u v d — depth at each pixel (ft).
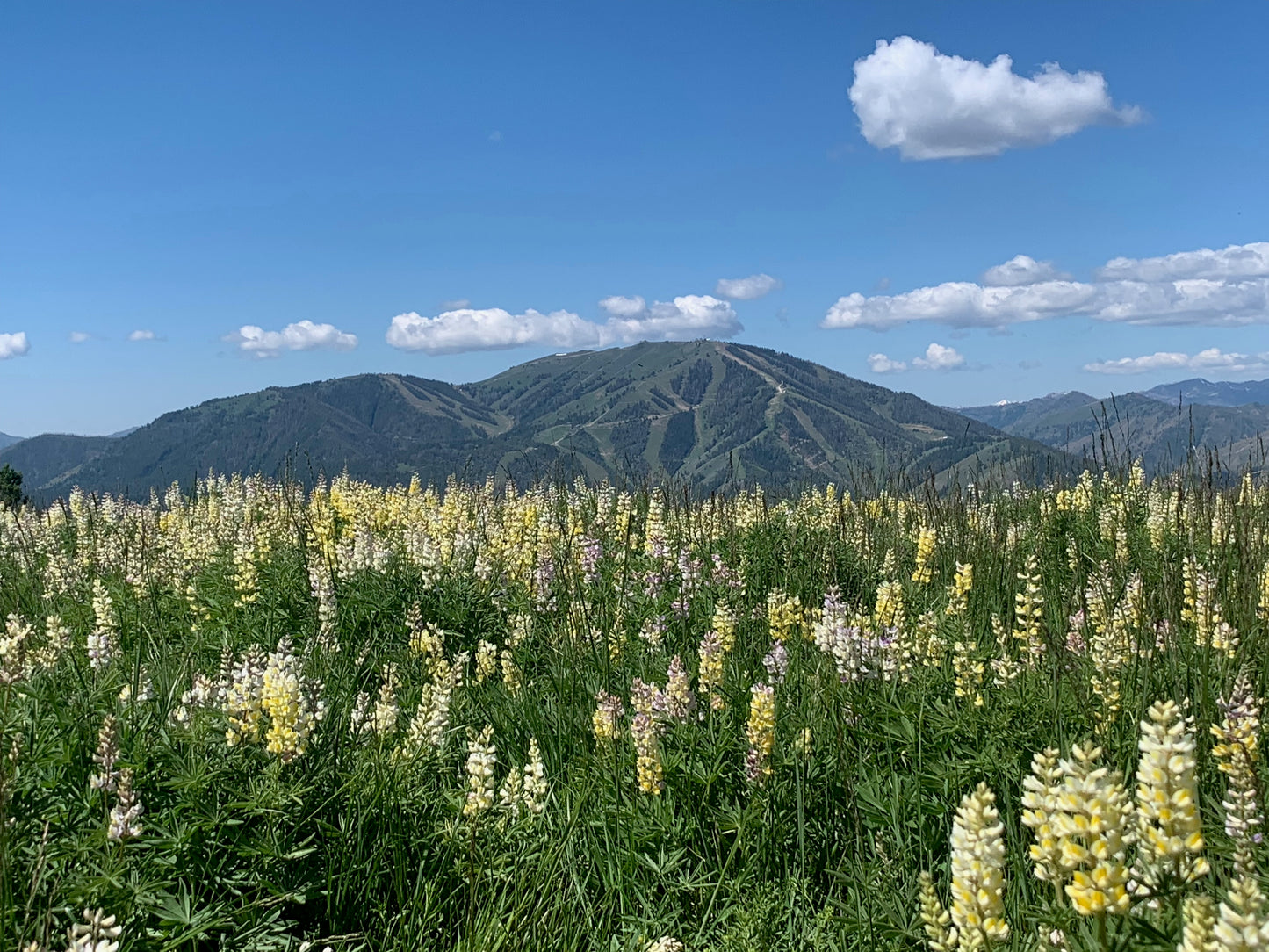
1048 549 41.88
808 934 15.75
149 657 27.99
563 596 33.81
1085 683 20.11
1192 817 10.52
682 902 17.39
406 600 34.65
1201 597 24.99
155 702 20.07
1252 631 22.30
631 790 19.80
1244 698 16.85
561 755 22.74
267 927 14.97
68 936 13.16
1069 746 17.95
